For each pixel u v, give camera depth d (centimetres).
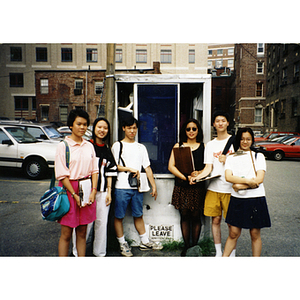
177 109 360
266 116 3084
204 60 2866
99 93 2728
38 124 974
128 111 366
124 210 319
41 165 754
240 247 362
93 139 311
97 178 281
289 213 517
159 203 356
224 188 297
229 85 4466
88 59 2969
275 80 2675
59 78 2742
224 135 307
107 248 339
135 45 2883
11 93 3269
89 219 274
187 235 328
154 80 357
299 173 991
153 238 356
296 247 362
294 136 1478
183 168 314
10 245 356
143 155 326
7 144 767
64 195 254
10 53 3206
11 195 599
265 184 789
